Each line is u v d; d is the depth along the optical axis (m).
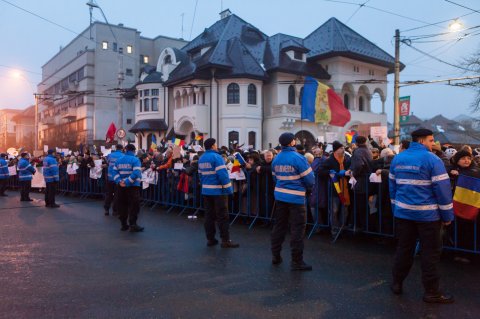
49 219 10.33
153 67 40.25
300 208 5.82
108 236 8.16
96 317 4.08
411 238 4.68
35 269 5.78
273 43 35.12
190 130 32.56
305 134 33.59
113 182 11.07
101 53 54.72
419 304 4.45
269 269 5.81
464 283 5.17
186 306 4.38
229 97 30.86
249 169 9.42
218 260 6.30
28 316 4.10
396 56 19.78
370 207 7.64
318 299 4.60
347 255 6.58
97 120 53.81
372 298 4.64
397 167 4.74
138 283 5.16
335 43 34.88
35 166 18.06
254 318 4.07
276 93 32.31
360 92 37.50
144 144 35.62
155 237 8.06
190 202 11.08
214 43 33.56
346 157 8.54
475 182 5.75
